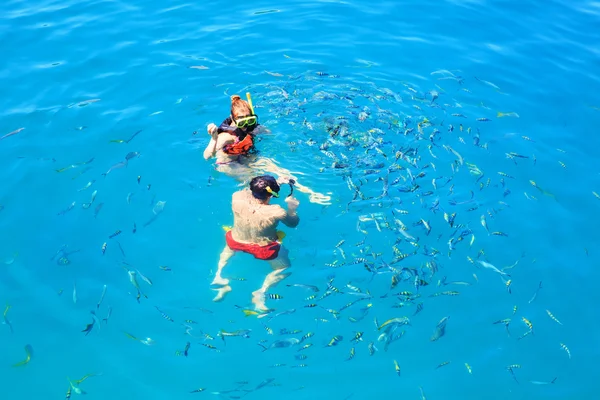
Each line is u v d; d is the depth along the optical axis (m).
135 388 5.48
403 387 5.50
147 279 6.42
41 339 5.87
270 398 5.40
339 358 5.72
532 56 10.45
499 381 5.58
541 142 8.41
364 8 11.68
